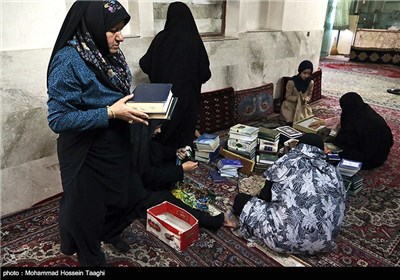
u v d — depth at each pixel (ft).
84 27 3.90
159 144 7.92
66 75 3.77
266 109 13.26
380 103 15.52
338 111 14.40
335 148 9.16
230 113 11.76
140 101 4.17
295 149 5.99
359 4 28.89
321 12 15.38
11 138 6.55
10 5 5.96
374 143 8.80
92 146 4.32
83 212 4.48
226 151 9.23
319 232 5.44
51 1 6.48
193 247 5.97
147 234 6.29
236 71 12.16
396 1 26.96
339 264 5.65
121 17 4.00
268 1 13.32
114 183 4.62
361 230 6.57
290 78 13.61
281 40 13.69
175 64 7.98
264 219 5.81
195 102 8.55
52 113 3.85
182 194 7.36
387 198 7.77
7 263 5.52
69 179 4.36
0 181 6.60
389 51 25.84
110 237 5.54
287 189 5.61
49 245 5.99
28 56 6.40
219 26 11.60
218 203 7.36
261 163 8.64
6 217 6.74
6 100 6.30
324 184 5.55
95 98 4.09
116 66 4.46
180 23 8.11
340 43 30.40
